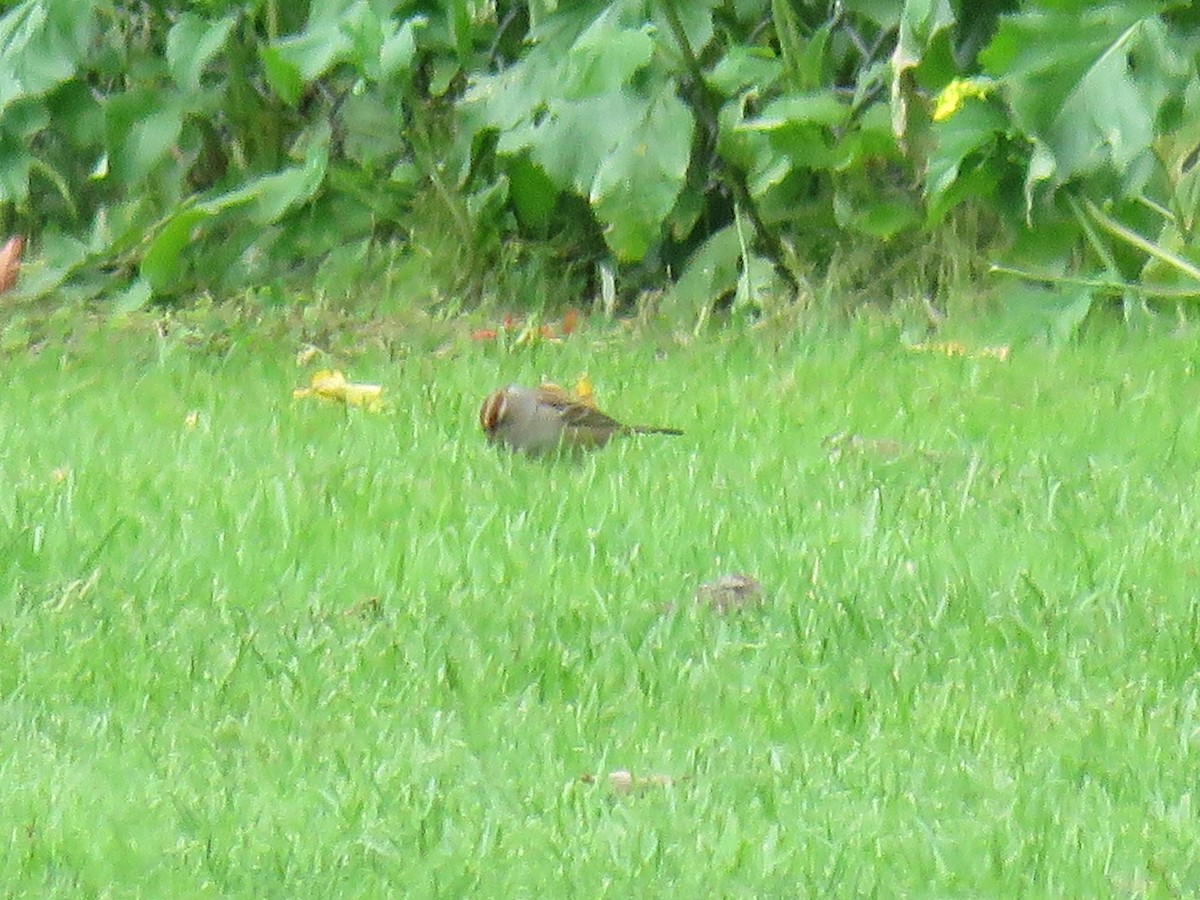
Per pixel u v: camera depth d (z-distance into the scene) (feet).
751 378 43.06
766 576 32.32
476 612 31.14
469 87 49.21
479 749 27.09
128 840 24.61
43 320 47.73
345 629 30.73
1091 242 45.93
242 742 27.22
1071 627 30.35
